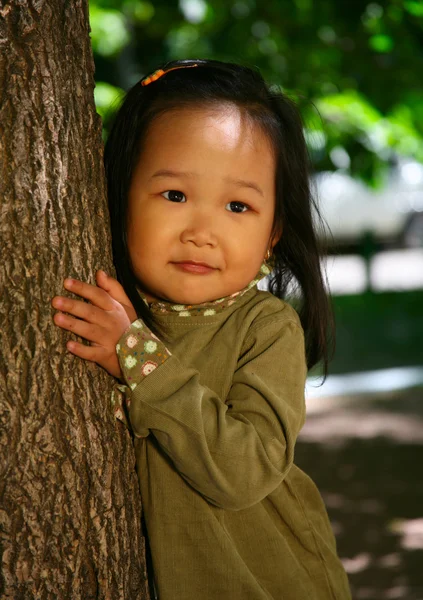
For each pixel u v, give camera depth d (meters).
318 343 2.22
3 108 1.65
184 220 1.82
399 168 14.31
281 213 2.03
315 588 1.98
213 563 1.83
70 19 1.75
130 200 1.87
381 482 5.49
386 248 16.08
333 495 5.29
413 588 4.00
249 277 1.89
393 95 6.58
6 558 1.68
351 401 7.65
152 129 1.86
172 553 1.85
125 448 1.87
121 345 1.74
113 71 10.12
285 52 6.96
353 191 14.75
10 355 1.66
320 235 2.32
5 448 1.66
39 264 1.69
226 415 1.76
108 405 1.82
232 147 1.84
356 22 6.57
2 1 1.66
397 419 7.05
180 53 9.87
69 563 1.74
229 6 7.61
